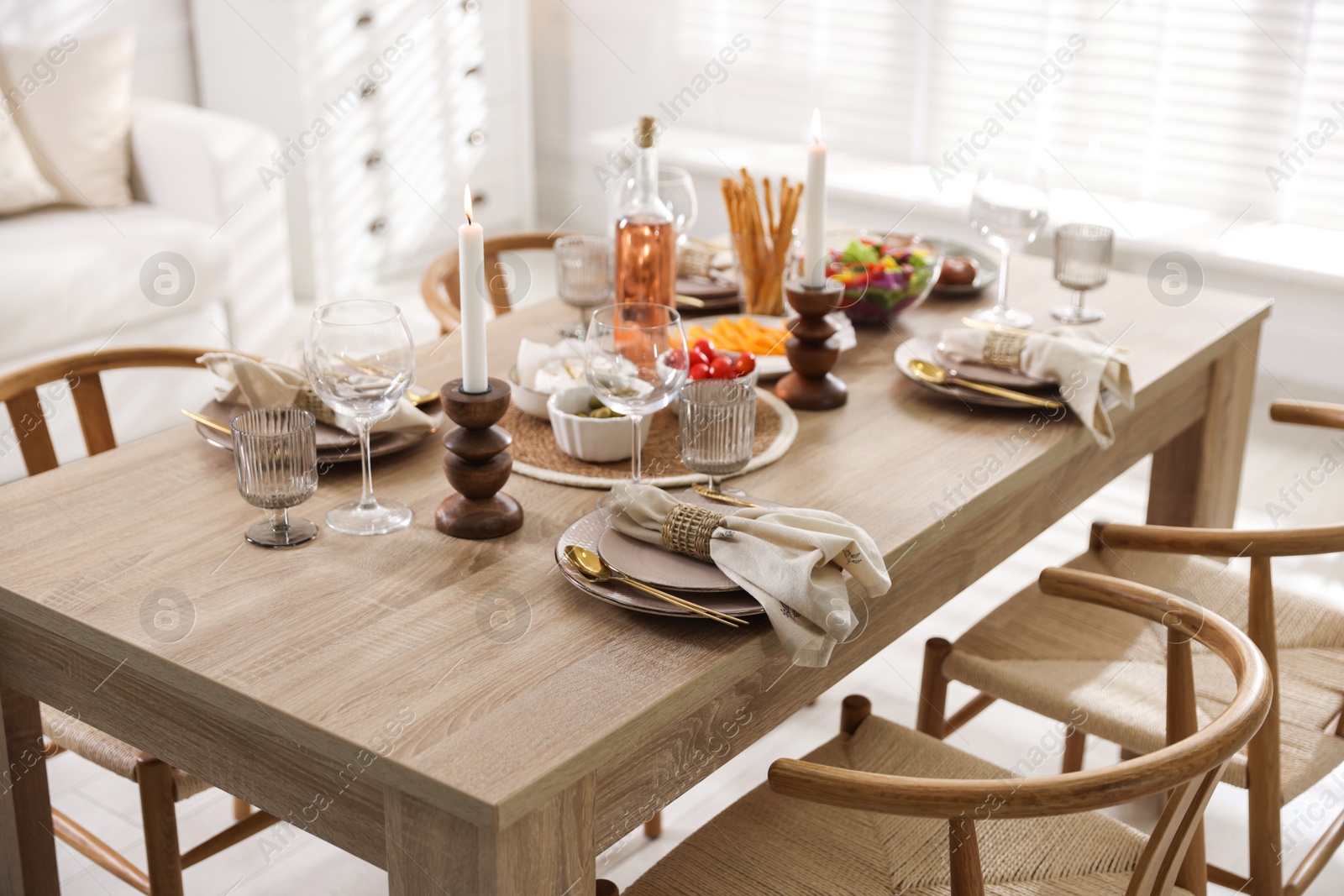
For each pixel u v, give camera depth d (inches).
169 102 149.3
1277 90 148.8
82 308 121.7
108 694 50.3
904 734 59.9
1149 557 76.9
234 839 63.7
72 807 79.5
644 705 43.0
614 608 49.1
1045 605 72.2
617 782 44.4
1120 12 156.1
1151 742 60.4
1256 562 58.7
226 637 46.6
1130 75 158.1
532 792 39.1
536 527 55.3
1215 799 82.7
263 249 140.2
